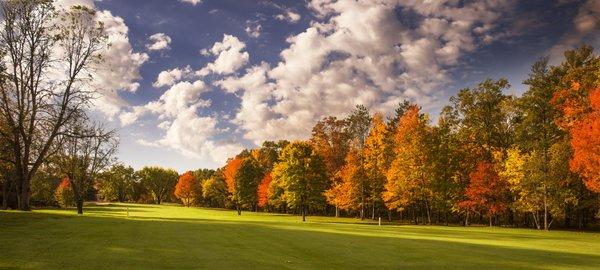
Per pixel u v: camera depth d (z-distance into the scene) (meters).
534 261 17.31
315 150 65.44
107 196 148.00
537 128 51.97
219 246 18.50
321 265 14.98
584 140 36.66
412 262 16.25
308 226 36.38
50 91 36.78
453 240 25.80
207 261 14.38
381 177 62.16
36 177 57.53
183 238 20.83
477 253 19.25
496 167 52.50
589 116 39.22
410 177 52.03
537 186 46.22
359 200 66.75
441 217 67.62
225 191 122.19
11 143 35.50
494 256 18.42
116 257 14.20
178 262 13.93
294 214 96.81
